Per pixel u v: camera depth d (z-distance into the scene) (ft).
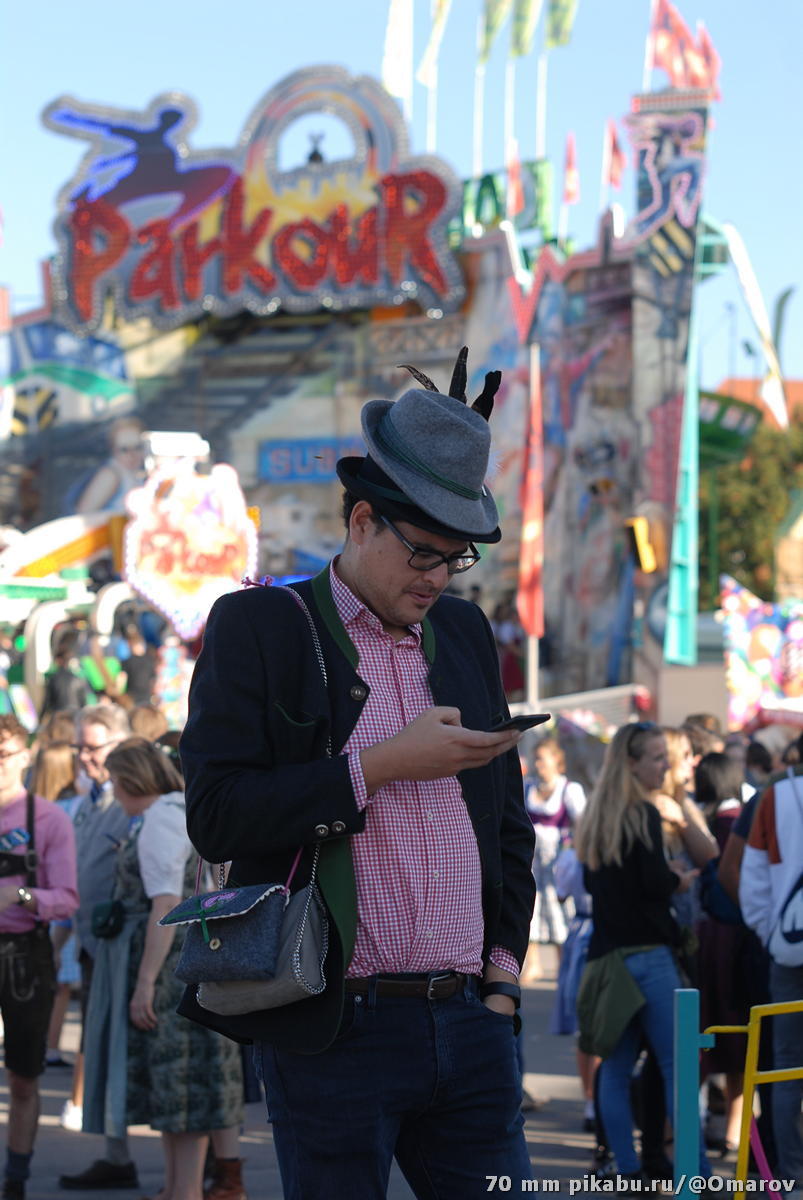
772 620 60.44
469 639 10.78
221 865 10.50
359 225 113.19
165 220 118.93
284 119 115.65
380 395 116.26
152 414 123.65
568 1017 28.19
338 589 10.10
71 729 34.19
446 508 9.43
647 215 103.96
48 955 21.65
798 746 22.13
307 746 9.64
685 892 22.33
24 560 94.17
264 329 120.47
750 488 177.17
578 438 106.73
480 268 112.37
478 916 10.06
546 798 38.91
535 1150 25.61
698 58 102.94
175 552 61.93
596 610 104.42
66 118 121.39
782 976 19.30
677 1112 12.10
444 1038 9.65
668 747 24.89
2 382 128.26
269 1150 26.14
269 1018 9.42
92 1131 21.68
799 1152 18.84
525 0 114.62
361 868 9.56
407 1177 10.21
